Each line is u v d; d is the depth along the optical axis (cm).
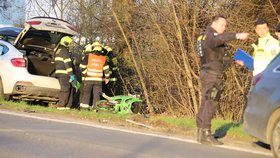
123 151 671
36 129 805
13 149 652
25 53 1248
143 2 1249
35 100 1243
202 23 1180
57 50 1215
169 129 912
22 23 2255
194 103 1227
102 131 834
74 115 1030
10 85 1166
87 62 1238
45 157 616
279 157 630
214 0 1154
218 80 749
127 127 912
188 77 1210
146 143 743
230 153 705
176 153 681
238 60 837
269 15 1124
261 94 674
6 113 976
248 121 701
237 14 1132
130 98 1221
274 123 639
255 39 1106
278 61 688
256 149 747
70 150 661
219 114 1204
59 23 1253
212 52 744
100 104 1212
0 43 1227
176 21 1187
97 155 638
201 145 755
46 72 1257
